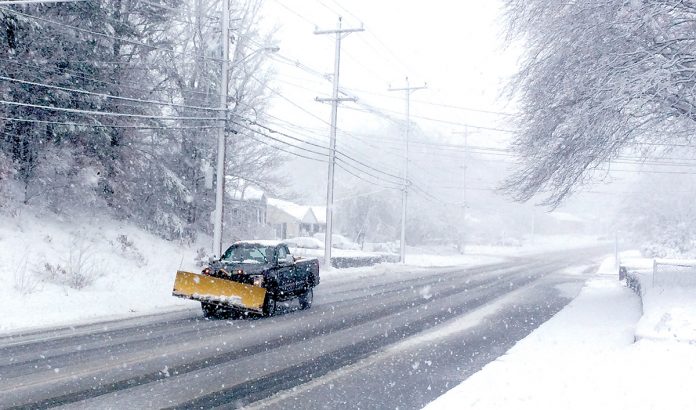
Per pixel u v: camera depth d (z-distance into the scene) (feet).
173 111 101.14
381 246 196.24
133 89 86.63
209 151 104.06
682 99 51.44
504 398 23.48
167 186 92.58
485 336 41.19
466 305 61.00
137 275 69.36
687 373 25.62
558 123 57.26
